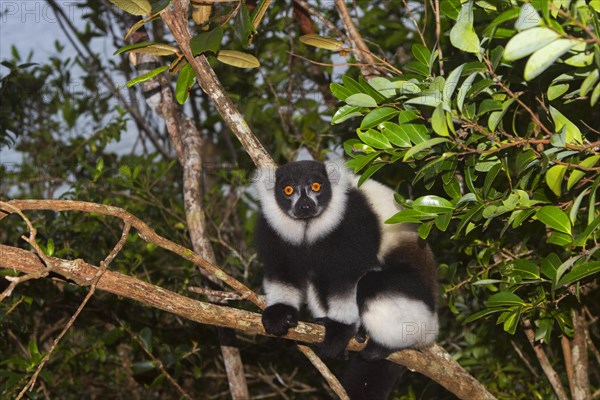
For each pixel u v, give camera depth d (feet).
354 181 23.34
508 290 18.47
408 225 23.08
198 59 18.89
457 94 15.23
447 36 25.62
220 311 18.13
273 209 22.70
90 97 40.37
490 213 15.76
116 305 31.71
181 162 27.58
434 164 16.17
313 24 30.63
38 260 15.88
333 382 19.19
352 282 21.89
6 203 14.60
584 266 14.62
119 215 16.06
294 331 20.72
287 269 22.27
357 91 16.85
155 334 31.96
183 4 18.24
